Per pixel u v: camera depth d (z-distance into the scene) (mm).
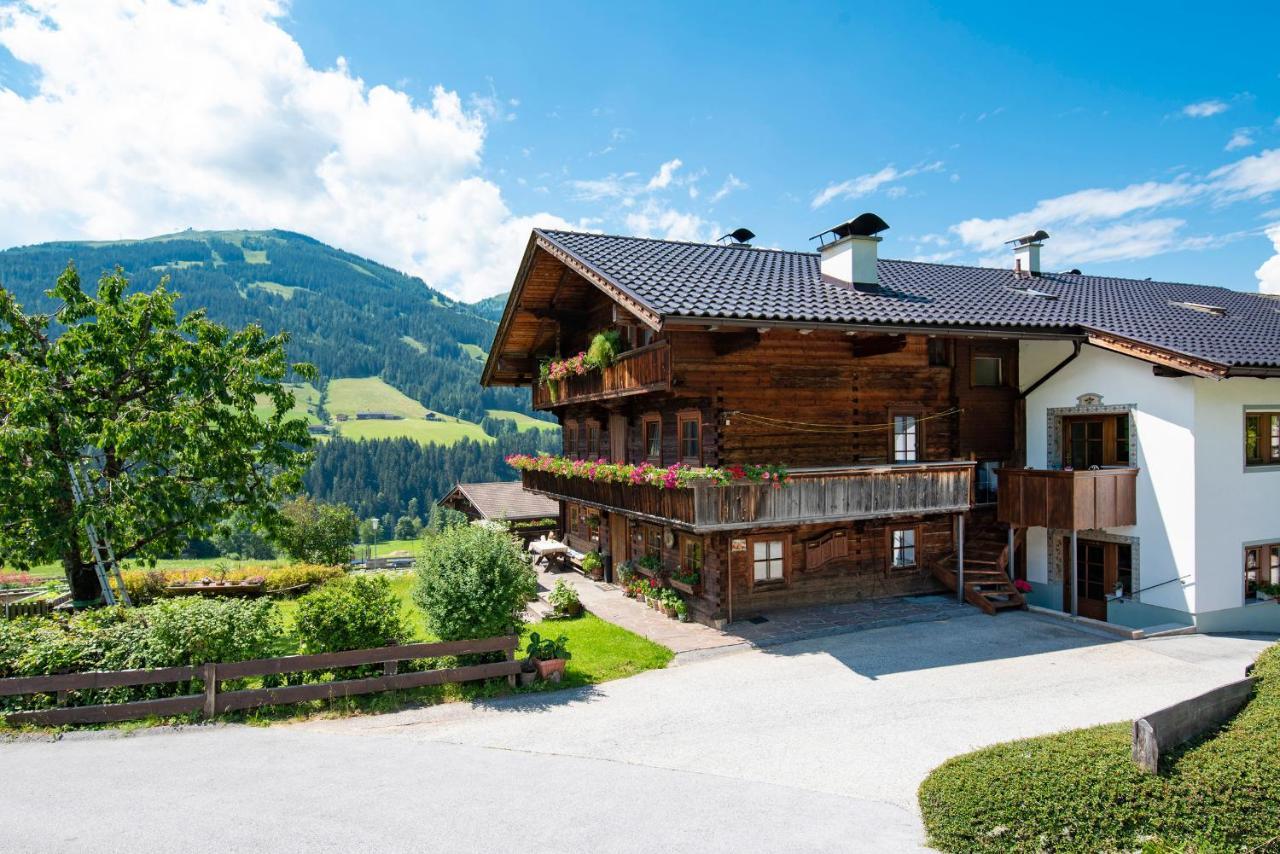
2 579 23734
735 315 12836
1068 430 17391
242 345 17984
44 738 9164
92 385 15508
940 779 7395
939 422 17312
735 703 10516
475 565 11453
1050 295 19156
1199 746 7574
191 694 10055
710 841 6676
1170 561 15031
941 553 17578
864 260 16688
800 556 16078
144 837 6637
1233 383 15070
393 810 7219
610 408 19000
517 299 19781
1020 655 12812
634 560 18906
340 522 27125
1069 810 6605
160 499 15773
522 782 7945
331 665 10234
